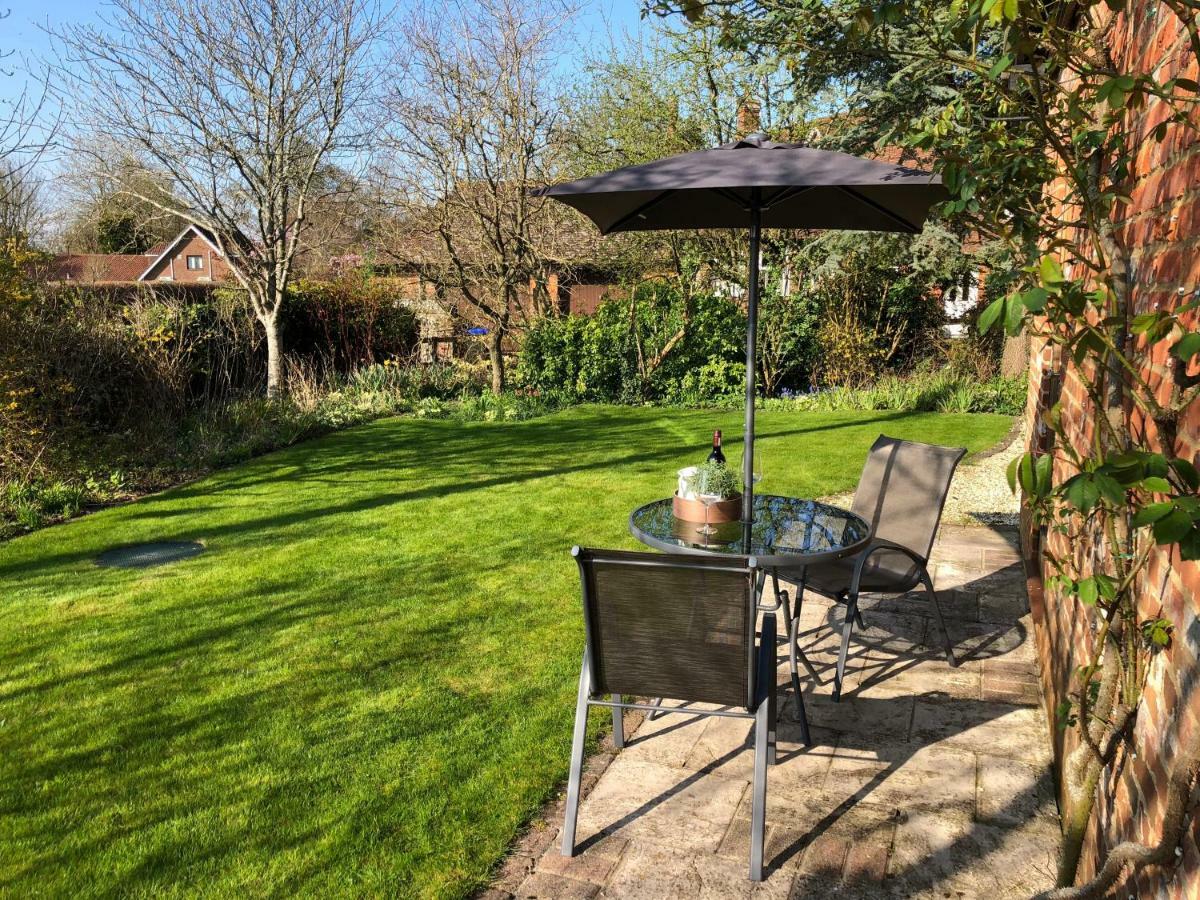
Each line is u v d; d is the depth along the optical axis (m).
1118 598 1.82
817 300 14.45
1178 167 1.90
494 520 6.96
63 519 7.32
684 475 4.07
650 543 3.76
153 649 4.52
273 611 5.02
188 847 2.86
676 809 3.06
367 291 16.03
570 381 14.62
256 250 13.48
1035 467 1.59
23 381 8.29
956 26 2.07
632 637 2.85
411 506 7.48
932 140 2.74
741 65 12.07
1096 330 1.63
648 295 14.87
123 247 26.31
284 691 4.00
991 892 2.61
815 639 4.57
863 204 4.04
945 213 2.34
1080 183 2.00
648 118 15.17
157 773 3.32
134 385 9.87
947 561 5.79
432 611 4.97
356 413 12.70
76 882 2.70
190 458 9.44
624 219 4.28
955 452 4.46
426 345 17.25
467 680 4.09
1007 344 13.39
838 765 3.34
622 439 10.73
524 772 3.29
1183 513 1.18
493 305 16.34
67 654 4.47
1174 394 1.77
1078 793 2.09
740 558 2.60
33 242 10.90
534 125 14.07
